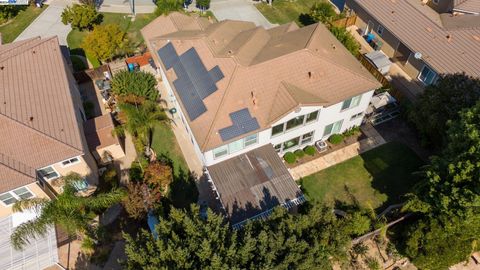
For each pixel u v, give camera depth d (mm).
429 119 34719
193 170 38625
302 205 34438
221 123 33188
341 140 40188
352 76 36156
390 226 32500
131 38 54562
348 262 30344
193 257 24078
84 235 32500
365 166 38219
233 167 34812
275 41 39875
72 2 62000
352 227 29719
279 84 34688
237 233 27141
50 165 31469
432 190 27578
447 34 43438
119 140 41094
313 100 33562
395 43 49125
